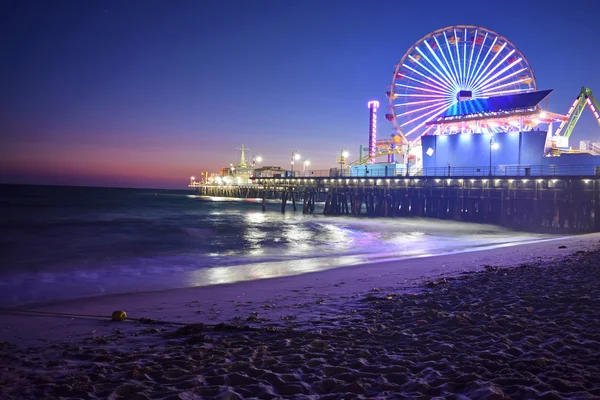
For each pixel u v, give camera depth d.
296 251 25.72
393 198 59.06
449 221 51.72
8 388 4.61
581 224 42.38
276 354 5.70
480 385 4.14
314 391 4.38
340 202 65.88
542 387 4.01
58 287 14.56
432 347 5.76
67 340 7.27
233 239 32.81
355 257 22.00
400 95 66.12
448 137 58.91
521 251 20.33
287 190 72.81
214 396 4.20
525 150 52.75
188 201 128.12
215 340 6.58
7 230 38.16
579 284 9.85
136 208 83.31
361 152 98.00
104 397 4.27
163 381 4.75
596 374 4.37
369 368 4.92
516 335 6.06
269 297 11.38
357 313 8.38
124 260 21.38
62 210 71.88
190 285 14.67
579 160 49.44
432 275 13.97
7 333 7.88
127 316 9.30
